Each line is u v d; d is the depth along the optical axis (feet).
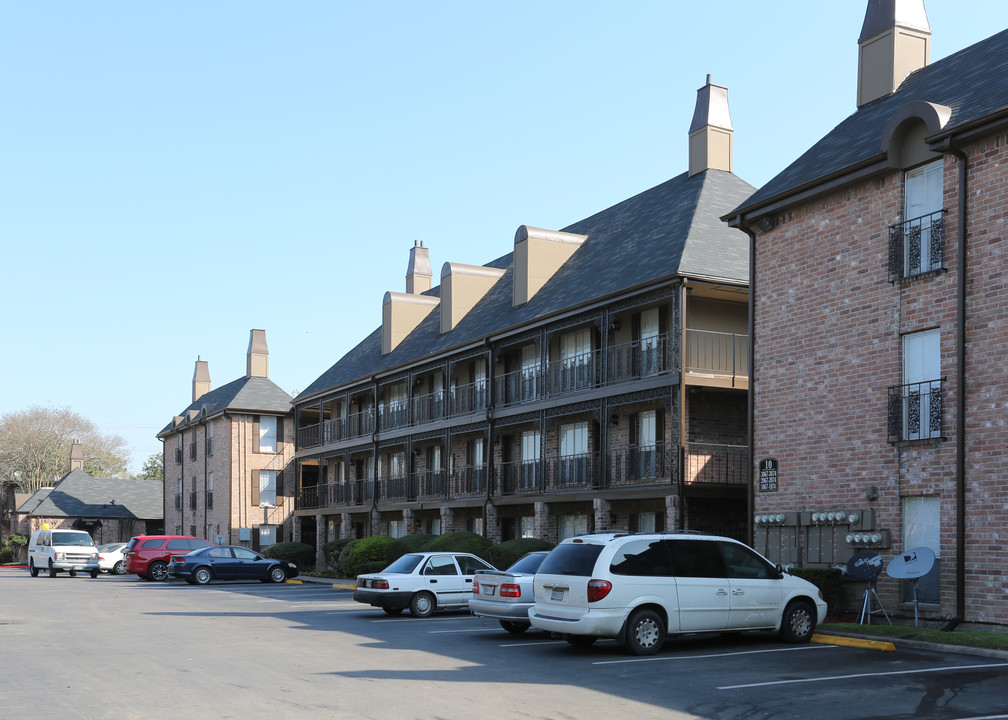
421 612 69.72
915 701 34.71
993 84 58.49
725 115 105.50
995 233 53.62
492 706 33.73
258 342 202.59
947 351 56.34
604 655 46.78
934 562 54.90
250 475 190.90
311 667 43.19
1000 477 52.11
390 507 135.03
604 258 102.89
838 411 63.72
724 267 84.43
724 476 85.87
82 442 323.78
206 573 122.11
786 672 41.22
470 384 121.29
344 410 165.58
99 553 158.40
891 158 59.98
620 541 47.60
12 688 37.60
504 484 112.06
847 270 63.98
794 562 66.13
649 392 85.76
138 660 45.65
